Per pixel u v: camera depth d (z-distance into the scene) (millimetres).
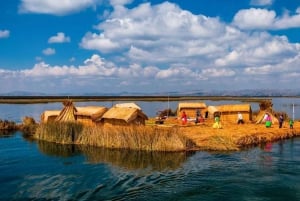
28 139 35000
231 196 16781
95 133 30547
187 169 21766
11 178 20188
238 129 36656
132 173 21016
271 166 22359
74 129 32281
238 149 28016
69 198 16656
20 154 27281
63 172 21469
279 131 35469
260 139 31812
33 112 72500
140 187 18219
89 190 17844
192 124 41125
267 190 17594
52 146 30641
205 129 36406
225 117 46062
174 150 27062
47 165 23422
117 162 23953
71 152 27734
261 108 44812
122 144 28766
